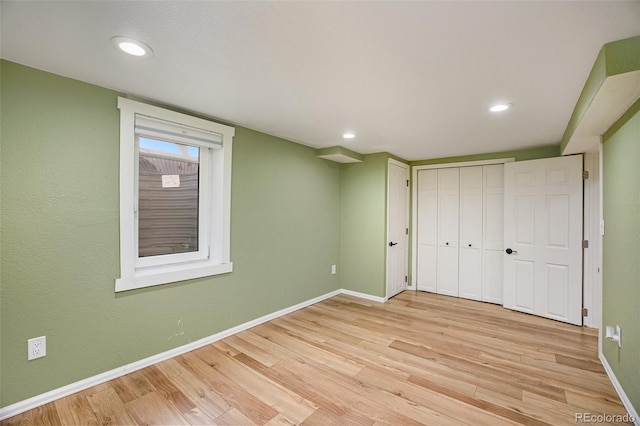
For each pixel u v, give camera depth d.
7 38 1.46
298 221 3.72
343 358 2.46
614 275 2.08
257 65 1.72
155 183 2.48
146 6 1.21
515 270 3.68
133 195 2.21
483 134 3.09
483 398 1.94
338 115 2.57
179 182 2.65
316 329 3.08
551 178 3.42
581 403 1.89
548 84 1.89
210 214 2.86
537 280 3.50
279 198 3.45
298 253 3.73
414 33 1.38
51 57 1.66
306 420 1.73
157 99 2.27
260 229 3.21
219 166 2.82
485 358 2.48
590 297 3.19
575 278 3.25
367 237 4.23
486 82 1.88
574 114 2.32
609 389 2.04
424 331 3.04
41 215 1.83
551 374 2.23
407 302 4.05
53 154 1.87
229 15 1.27
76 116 1.95
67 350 1.93
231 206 2.91
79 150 1.97
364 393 1.99
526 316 3.50
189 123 2.53
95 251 2.04
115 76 1.89
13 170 1.73
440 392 2.00
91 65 1.75
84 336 2.00
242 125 2.95
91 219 2.02
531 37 1.40
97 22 1.33
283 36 1.43
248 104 2.35
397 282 4.45
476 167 4.18
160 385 2.05
